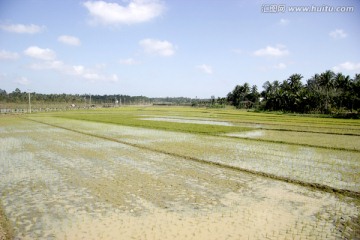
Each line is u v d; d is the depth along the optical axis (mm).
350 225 7199
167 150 17234
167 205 8508
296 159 14930
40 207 8320
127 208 8258
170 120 42281
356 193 9508
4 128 30719
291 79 89000
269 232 6812
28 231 6836
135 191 9750
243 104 114125
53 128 30797
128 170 12539
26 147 18391
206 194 9492
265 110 85625
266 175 11734
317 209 8258
